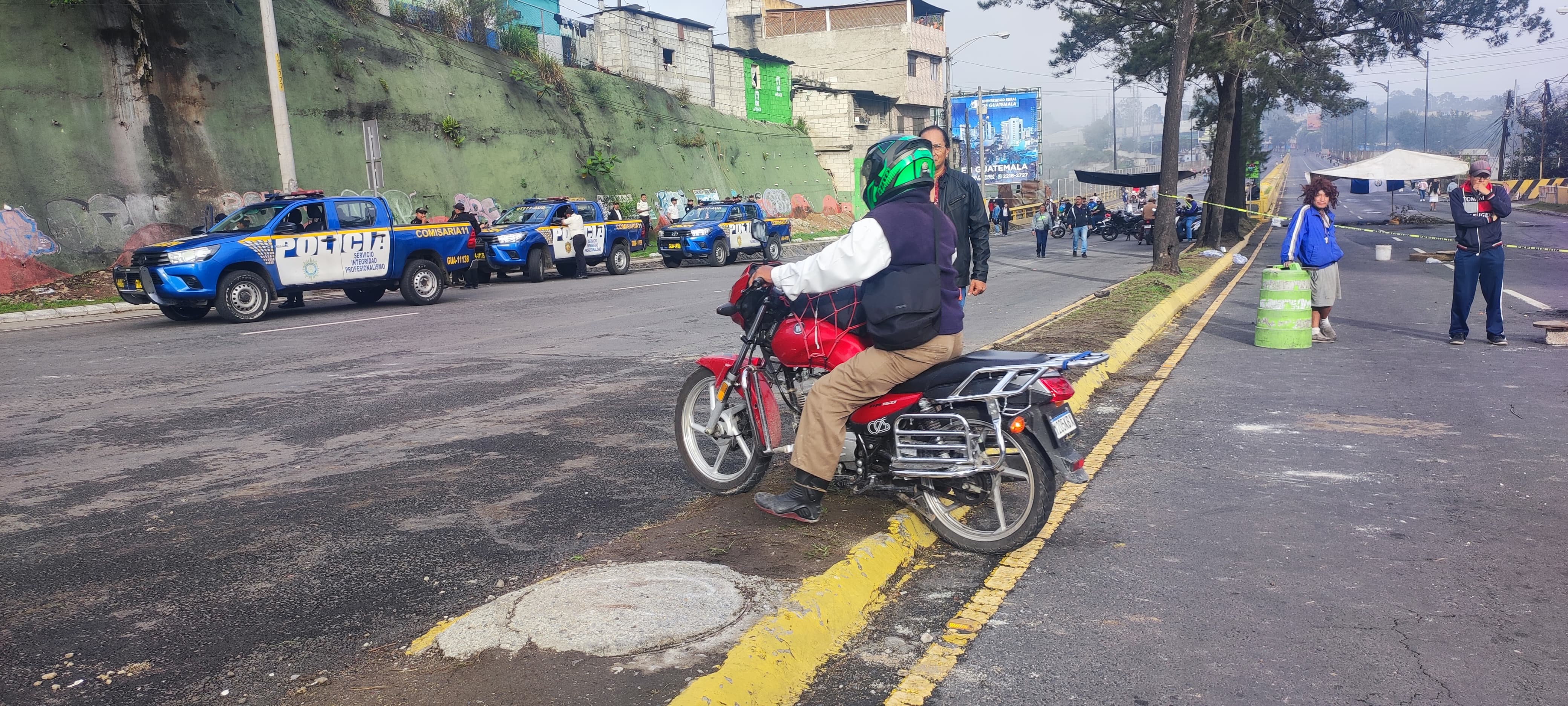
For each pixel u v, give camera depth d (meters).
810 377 4.49
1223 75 29.11
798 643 3.22
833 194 55.47
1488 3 27.84
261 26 23.02
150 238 20.12
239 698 2.96
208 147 21.36
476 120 29.81
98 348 11.36
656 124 39.75
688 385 5.07
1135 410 7.20
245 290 14.28
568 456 5.97
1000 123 74.62
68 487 5.42
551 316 14.21
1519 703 2.93
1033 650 3.36
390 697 2.86
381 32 27.20
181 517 4.84
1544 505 4.83
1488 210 9.59
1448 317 12.13
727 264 29.03
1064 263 24.92
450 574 4.02
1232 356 9.64
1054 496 4.09
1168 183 17.70
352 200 15.91
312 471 5.70
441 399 7.82
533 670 2.96
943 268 4.00
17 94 18.53
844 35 59.62
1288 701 2.97
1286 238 10.20
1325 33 30.31
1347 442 6.17
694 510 4.69
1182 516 4.79
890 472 4.34
